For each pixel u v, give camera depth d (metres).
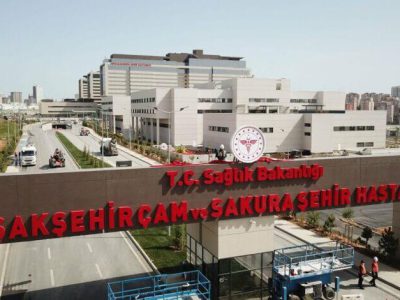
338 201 24.81
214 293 22.38
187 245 26.48
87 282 24.70
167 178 20.61
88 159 77.06
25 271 26.47
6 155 76.56
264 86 115.38
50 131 154.75
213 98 111.69
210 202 21.61
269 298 23.12
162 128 114.38
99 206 19.44
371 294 23.59
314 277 22.72
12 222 18.00
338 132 100.25
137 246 31.16
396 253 28.39
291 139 95.00
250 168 22.45
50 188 18.50
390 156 26.39
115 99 142.62
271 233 23.20
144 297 20.61
